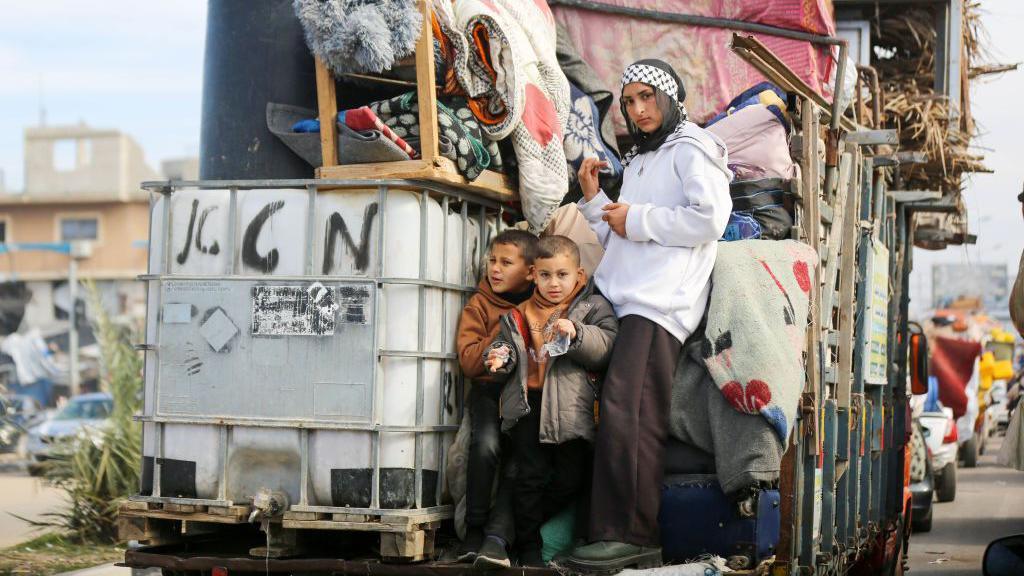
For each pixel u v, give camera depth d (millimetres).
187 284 4219
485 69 4484
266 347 4117
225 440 4156
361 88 4789
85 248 44875
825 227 5066
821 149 4973
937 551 9867
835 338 5023
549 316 4227
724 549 4008
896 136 5480
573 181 5129
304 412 4066
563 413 4047
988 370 22375
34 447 19953
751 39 4074
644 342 4074
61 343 44375
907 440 7914
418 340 4078
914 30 8852
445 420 4238
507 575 3977
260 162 4672
